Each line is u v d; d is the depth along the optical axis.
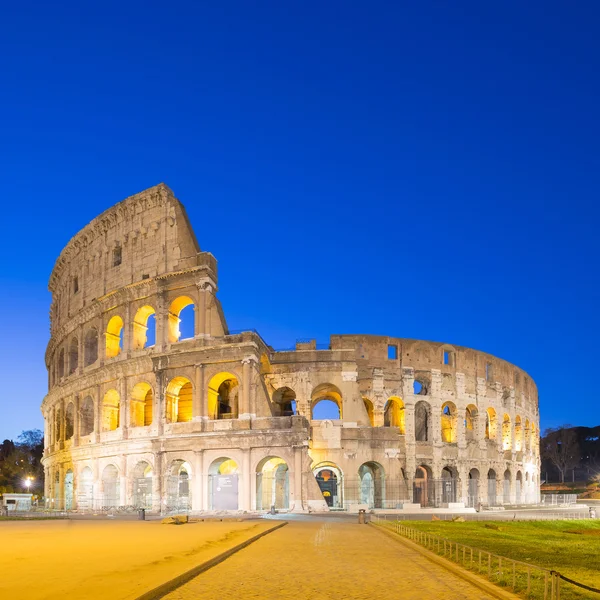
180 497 82.38
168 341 86.81
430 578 26.69
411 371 102.50
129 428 87.62
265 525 52.78
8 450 186.25
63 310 111.12
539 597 21.41
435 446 101.56
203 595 23.06
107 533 45.56
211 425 81.56
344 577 26.88
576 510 95.81
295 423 78.25
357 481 88.38
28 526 54.88
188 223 90.50
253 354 81.31
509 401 118.88
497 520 70.19
